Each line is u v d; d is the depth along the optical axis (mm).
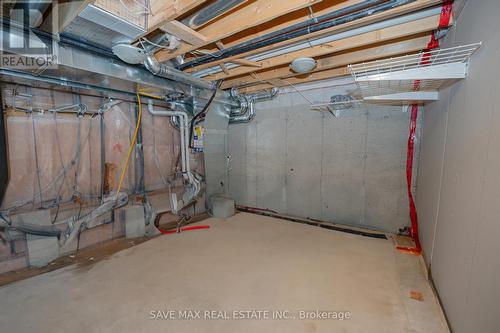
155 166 3980
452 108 1841
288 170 4492
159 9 1733
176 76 2873
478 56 1395
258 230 3762
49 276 2436
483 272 1194
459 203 1583
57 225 2838
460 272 1500
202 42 2141
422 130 3156
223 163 5145
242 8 1877
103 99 3240
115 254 2943
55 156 2844
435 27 1907
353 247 3068
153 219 3705
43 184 2760
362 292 2129
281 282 2303
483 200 1239
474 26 1451
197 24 1920
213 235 3574
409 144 3318
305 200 4340
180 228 3891
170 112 3881
